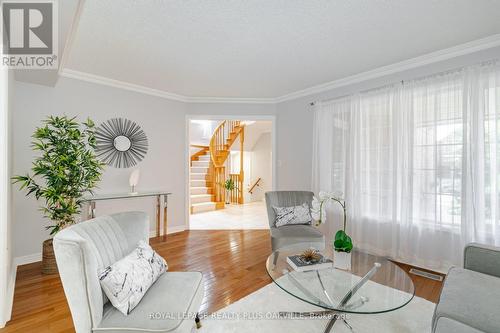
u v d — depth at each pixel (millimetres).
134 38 2422
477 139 2400
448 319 1255
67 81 3246
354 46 2578
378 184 3148
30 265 2881
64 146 2553
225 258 3121
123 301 1294
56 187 2525
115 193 3617
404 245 2900
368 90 3262
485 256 1733
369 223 3230
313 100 4004
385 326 1804
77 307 1209
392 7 1930
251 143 8133
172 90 4098
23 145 2900
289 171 4379
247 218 5539
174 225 4359
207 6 1921
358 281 1751
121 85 3701
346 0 1850
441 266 2648
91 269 1229
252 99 4559
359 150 3316
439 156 2650
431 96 2723
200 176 7262
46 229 2959
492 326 1212
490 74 2359
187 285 1573
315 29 2254
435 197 2674
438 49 2646
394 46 2576
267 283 2465
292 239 2643
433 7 1931
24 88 2916
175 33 2328
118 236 1697
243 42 2496
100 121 3531
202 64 3047
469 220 2441
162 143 4188
